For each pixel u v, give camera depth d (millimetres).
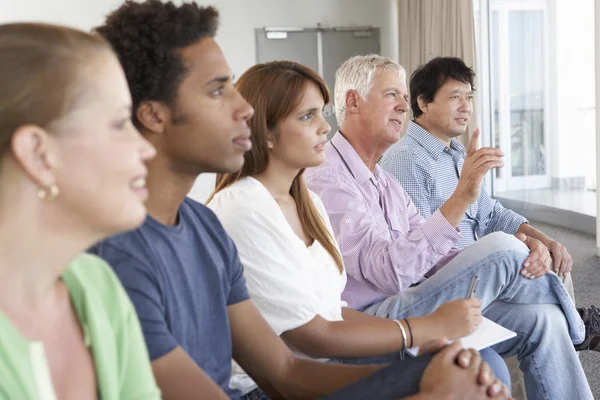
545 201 6105
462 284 1957
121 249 1086
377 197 2266
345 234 2049
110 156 731
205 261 1216
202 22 1183
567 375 1938
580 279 4184
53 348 760
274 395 1354
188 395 1077
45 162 693
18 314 726
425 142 2662
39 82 682
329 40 8062
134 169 753
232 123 1200
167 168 1185
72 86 700
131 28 1138
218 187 1663
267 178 1647
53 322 770
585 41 5387
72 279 816
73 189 714
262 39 7883
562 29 5652
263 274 1486
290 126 1603
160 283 1109
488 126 6758
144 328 1069
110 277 891
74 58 706
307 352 1533
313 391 1312
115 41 1143
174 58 1148
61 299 797
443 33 6973
